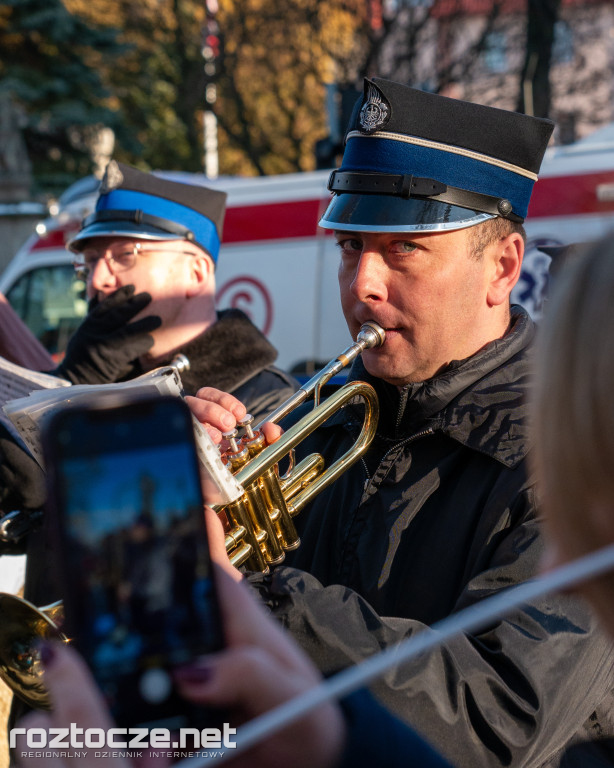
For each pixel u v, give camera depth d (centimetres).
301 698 64
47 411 130
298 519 174
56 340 600
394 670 113
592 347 62
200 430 133
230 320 259
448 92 1239
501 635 122
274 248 524
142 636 62
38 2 1345
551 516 66
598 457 62
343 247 167
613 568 62
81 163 1450
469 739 114
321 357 509
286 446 154
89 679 61
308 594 122
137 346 256
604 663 127
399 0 1191
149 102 1603
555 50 1180
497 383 154
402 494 153
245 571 159
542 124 166
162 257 261
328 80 1309
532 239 462
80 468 62
